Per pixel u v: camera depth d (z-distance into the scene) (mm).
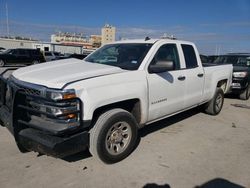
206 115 6965
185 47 5496
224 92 7387
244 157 4402
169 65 4340
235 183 3586
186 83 5285
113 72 3934
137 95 4082
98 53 5152
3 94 4090
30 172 3648
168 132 5465
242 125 6254
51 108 3305
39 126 3398
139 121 4320
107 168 3824
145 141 4906
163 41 4918
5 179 3453
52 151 3238
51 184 3381
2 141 4680
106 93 3631
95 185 3398
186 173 3787
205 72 6039
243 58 10891
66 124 3307
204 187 3463
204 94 6137
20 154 4168
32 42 54219
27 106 3576
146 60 4398
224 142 5059
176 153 4441
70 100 3297
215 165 4066
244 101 9641
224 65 7145
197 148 4699
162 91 4621
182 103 5281
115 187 3379
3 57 23812
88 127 3666
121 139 3969
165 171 3818
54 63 4523
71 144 3391
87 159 4070
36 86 3412
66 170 3734
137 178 3602
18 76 3883
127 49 4805
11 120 3553
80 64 4391
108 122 3676
